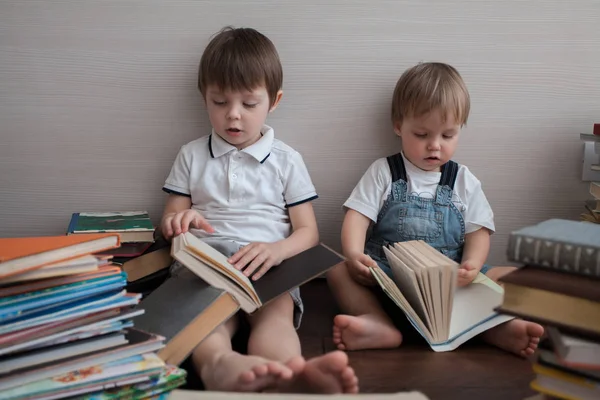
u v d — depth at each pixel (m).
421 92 1.27
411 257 1.15
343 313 1.31
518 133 1.45
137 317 1.01
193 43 1.40
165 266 1.28
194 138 1.45
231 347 1.08
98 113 1.43
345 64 1.42
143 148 1.45
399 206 1.35
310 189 1.37
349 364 1.06
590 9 1.39
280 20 1.39
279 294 1.08
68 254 0.84
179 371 0.90
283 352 1.00
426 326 1.14
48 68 1.40
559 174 1.47
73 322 0.83
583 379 0.80
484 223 1.35
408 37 1.41
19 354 0.80
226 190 1.35
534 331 1.07
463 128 1.45
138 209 1.49
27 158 1.45
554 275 0.83
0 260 0.77
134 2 1.38
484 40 1.41
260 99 1.29
